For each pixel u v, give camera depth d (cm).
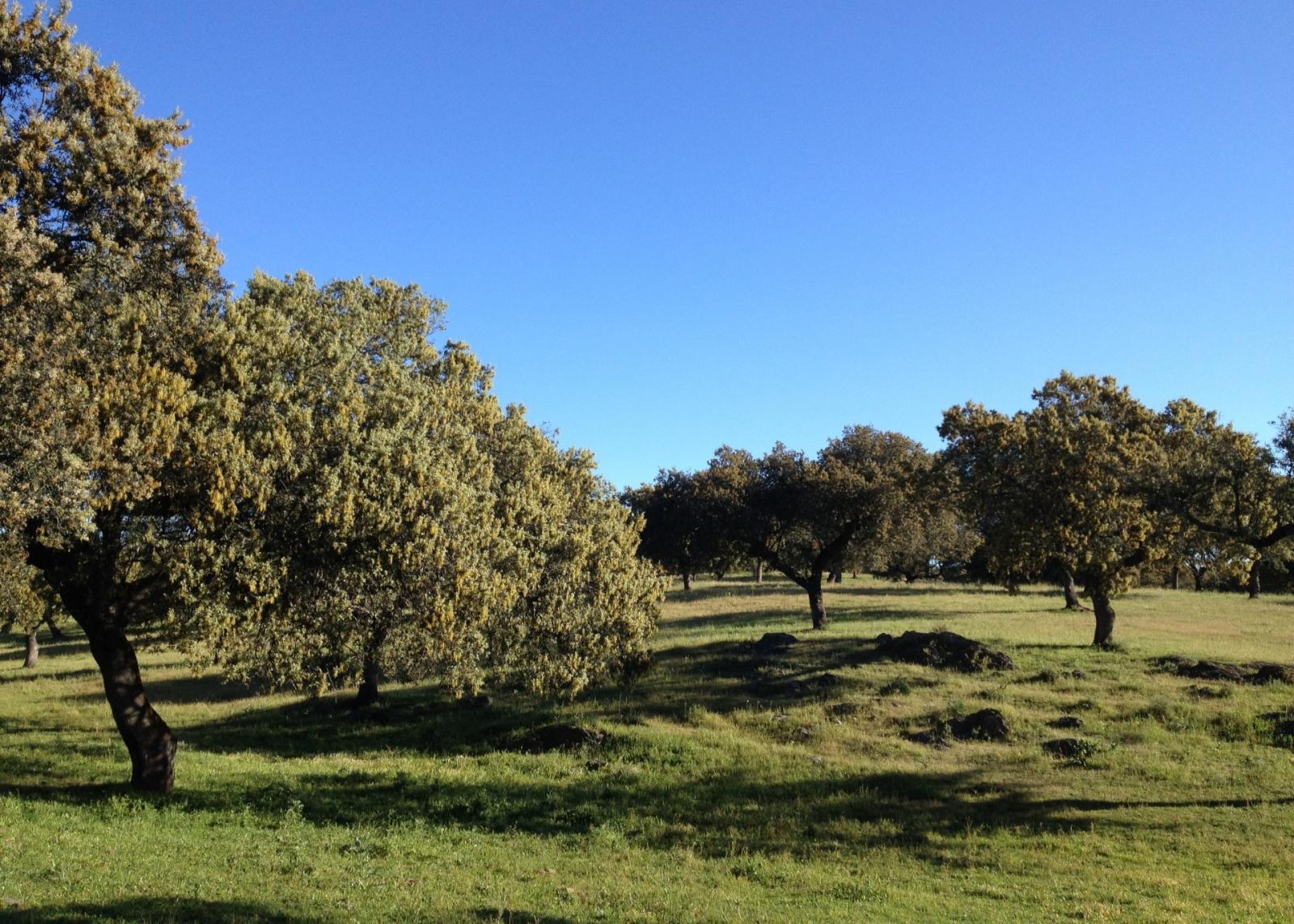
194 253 1563
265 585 1469
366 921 1028
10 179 1327
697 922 1117
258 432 1476
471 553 1638
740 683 3052
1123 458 3541
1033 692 2769
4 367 1220
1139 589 7119
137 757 1783
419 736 2719
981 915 1230
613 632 2230
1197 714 2488
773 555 4875
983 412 3928
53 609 3719
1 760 2117
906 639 3325
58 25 1453
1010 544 3612
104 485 1350
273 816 1673
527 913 1112
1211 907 1287
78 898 1002
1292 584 3156
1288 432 2136
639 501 5619
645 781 2125
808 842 1686
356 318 1991
